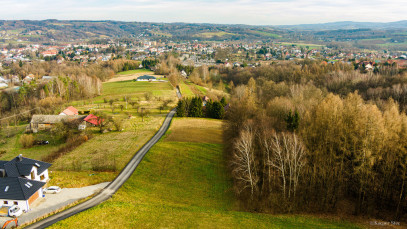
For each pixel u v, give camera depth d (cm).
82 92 18462
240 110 9388
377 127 5309
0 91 18362
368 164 5181
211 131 10881
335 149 5841
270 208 5581
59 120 12194
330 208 5400
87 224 4712
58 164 7975
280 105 10038
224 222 4922
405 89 13000
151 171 7306
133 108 15100
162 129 11281
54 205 5494
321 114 6169
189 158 8025
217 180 6812
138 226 4731
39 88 18162
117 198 5806
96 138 10362
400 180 5172
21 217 5050
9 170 6000
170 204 5747
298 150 5597
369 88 14662
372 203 5347
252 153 6291
